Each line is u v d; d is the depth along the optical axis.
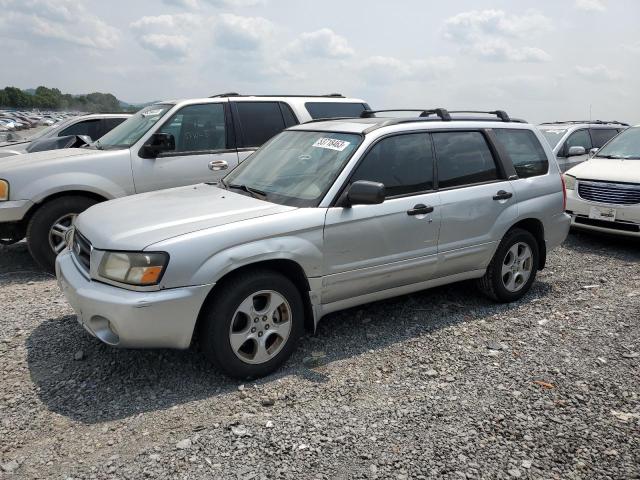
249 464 2.85
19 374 3.78
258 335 3.77
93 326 3.56
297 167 4.50
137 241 3.47
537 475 2.81
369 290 4.39
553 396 3.61
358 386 3.71
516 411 3.41
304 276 3.96
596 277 6.34
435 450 3.00
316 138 4.74
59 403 3.43
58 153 6.63
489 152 5.17
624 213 7.54
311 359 4.09
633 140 8.85
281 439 3.07
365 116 5.40
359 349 4.29
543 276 6.39
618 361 4.14
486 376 3.88
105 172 6.30
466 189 4.86
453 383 3.77
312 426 3.21
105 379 3.74
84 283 3.63
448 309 5.20
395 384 3.74
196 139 6.91
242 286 3.63
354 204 4.11
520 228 5.41
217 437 3.09
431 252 4.63
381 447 3.02
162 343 3.48
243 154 7.15
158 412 3.35
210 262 3.50
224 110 7.12
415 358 4.15
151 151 6.53
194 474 2.77
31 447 2.99
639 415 3.39
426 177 4.64
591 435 3.17
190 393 3.59
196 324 3.68
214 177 6.95
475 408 3.44
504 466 2.88
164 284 3.39
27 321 4.70
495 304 5.36
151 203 4.27
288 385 3.71
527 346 4.39
